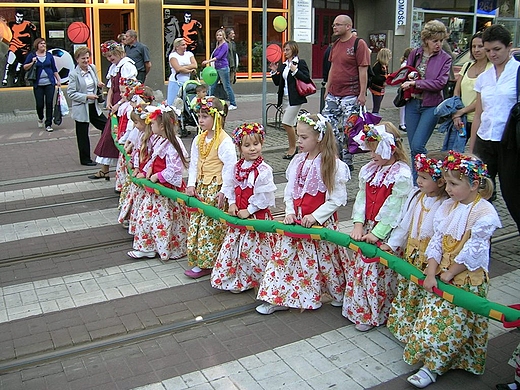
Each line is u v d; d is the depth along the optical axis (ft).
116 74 26.50
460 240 10.95
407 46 68.69
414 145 21.97
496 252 18.04
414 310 12.39
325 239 13.58
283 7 59.62
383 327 13.61
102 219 22.06
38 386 11.65
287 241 14.20
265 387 11.42
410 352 11.51
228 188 15.33
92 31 51.26
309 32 61.16
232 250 15.31
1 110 49.08
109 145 26.00
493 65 16.92
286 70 30.14
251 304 15.01
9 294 15.78
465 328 11.09
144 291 15.84
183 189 18.17
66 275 16.99
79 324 14.05
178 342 13.21
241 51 58.90
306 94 29.99
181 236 18.11
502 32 16.05
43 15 49.39
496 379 11.53
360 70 25.38
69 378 11.90
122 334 13.57
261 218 15.15
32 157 32.68
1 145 36.01
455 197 10.95
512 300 14.78
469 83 19.61
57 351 12.89
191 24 55.42
